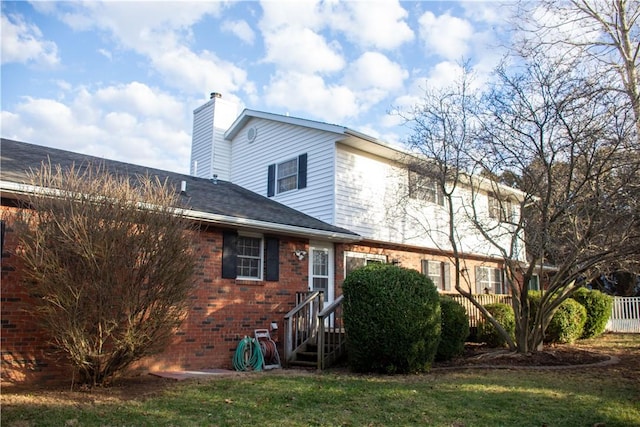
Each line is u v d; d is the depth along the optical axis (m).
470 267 18.81
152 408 6.12
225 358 10.25
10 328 7.61
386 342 8.97
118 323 7.05
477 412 6.19
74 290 6.77
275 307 11.41
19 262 7.76
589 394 7.24
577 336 15.62
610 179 9.89
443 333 10.98
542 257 11.55
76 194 7.08
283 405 6.40
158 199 7.77
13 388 7.26
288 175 15.20
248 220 10.50
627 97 9.77
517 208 17.89
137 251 7.25
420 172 12.83
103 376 7.48
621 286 23.81
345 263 13.81
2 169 8.34
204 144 18.58
